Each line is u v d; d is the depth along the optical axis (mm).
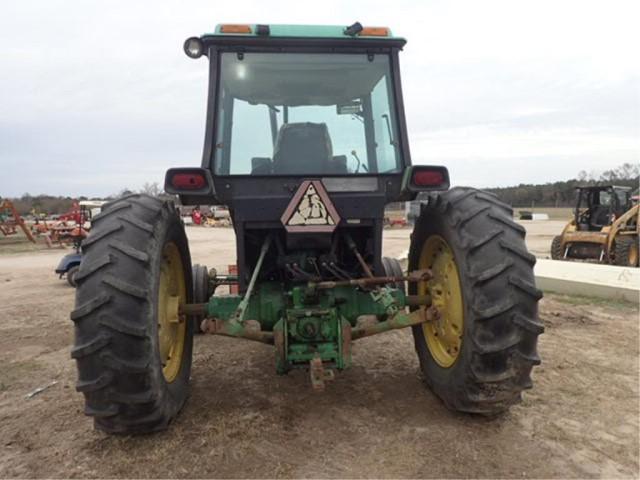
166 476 2527
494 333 2723
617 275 7238
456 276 3129
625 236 11305
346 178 3422
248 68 3410
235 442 2842
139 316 2553
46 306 7430
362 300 3406
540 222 38969
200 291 4922
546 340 4855
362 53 3436
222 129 3393
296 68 3426
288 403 3391
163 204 3035
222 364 4289
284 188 3385
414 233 3664
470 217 2910
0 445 2881
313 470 2562
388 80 3467
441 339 3400
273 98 3451
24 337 5484
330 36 3340
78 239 11781
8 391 3762
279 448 2779
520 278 2734
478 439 2846
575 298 6945
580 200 13008
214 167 3359
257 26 3299
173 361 3285
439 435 2893
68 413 3307
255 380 3873
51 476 2545
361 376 3896
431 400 3393
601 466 2588
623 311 6121
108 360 2506
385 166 3510
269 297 3332
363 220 3291
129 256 2625
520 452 2711
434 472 2527
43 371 4242
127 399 2564
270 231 3396
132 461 2656
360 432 2949
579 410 3230
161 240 2875
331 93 3480
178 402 3064
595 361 4207
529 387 2818
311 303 3127
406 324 3229
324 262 3369
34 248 20938
